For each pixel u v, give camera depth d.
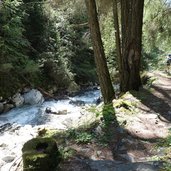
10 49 12.68
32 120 10.44
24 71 13.30
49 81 15.12
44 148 3.90
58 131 5.60
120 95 8.16
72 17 18.19
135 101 7.04
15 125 9.48
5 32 12.98
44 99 13.46
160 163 3.94
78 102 13.23
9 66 12.09
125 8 8.05
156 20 12.23
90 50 19.45
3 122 10.12
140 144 4.81
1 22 12.98
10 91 12.24
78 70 17.62
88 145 4.70
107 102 7.46
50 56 15.38
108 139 4.93
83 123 5.89
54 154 3.85
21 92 12.87
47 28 16.22
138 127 5.43
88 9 7.42
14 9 13.43
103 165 3.98
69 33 18.12
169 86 8.61
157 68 14.05
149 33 12.37
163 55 18.23
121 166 3.93
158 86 8.53
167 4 12.04
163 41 12.56
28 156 3.67
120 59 8.30
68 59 17.36
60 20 17.73
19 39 13.73
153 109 6.53
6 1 12.76
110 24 13.51
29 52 15.09
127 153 4.53
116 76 16.52
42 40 15.88
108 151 4.58
